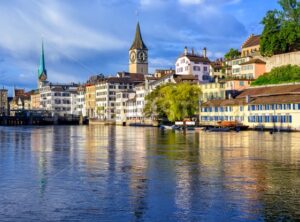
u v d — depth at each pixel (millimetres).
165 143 74812
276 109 123125
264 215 24594
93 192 30547
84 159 49938
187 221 23719
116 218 24359
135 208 26266
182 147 65562
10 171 40188
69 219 24234
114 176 37094
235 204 26953
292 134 102438
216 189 31281
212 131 124750
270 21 150875
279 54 149625
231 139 83625
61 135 111500
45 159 50062
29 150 62406
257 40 184375
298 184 33000
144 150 61219
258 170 40062
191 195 29422
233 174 37812
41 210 25984
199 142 76125
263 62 158375
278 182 33844
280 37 146625
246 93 143750
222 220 23812
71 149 63969
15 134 118438
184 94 150250
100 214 25109
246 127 130000
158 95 175750
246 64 161750
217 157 51000
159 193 30094
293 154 53781
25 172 39531
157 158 50500
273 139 82625
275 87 134125
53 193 30281
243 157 50781
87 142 80312
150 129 151875
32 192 30625
